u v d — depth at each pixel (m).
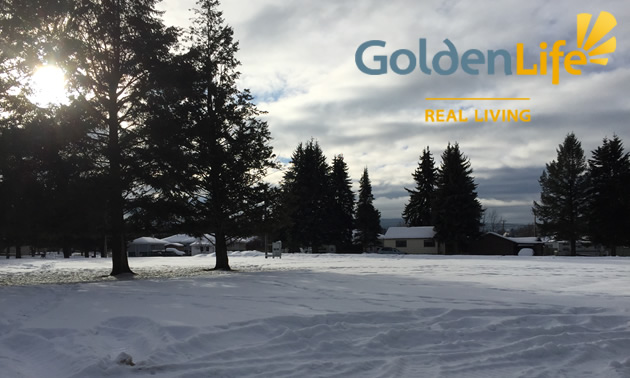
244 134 24.81
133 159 19.44
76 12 18.34
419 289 13.96
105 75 20.06
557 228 55.12
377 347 7.28
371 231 76.56
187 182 20.91
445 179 62.16
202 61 24.55
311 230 66.62
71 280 19.09
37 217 16.61
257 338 7.52
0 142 15.34
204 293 12.80
